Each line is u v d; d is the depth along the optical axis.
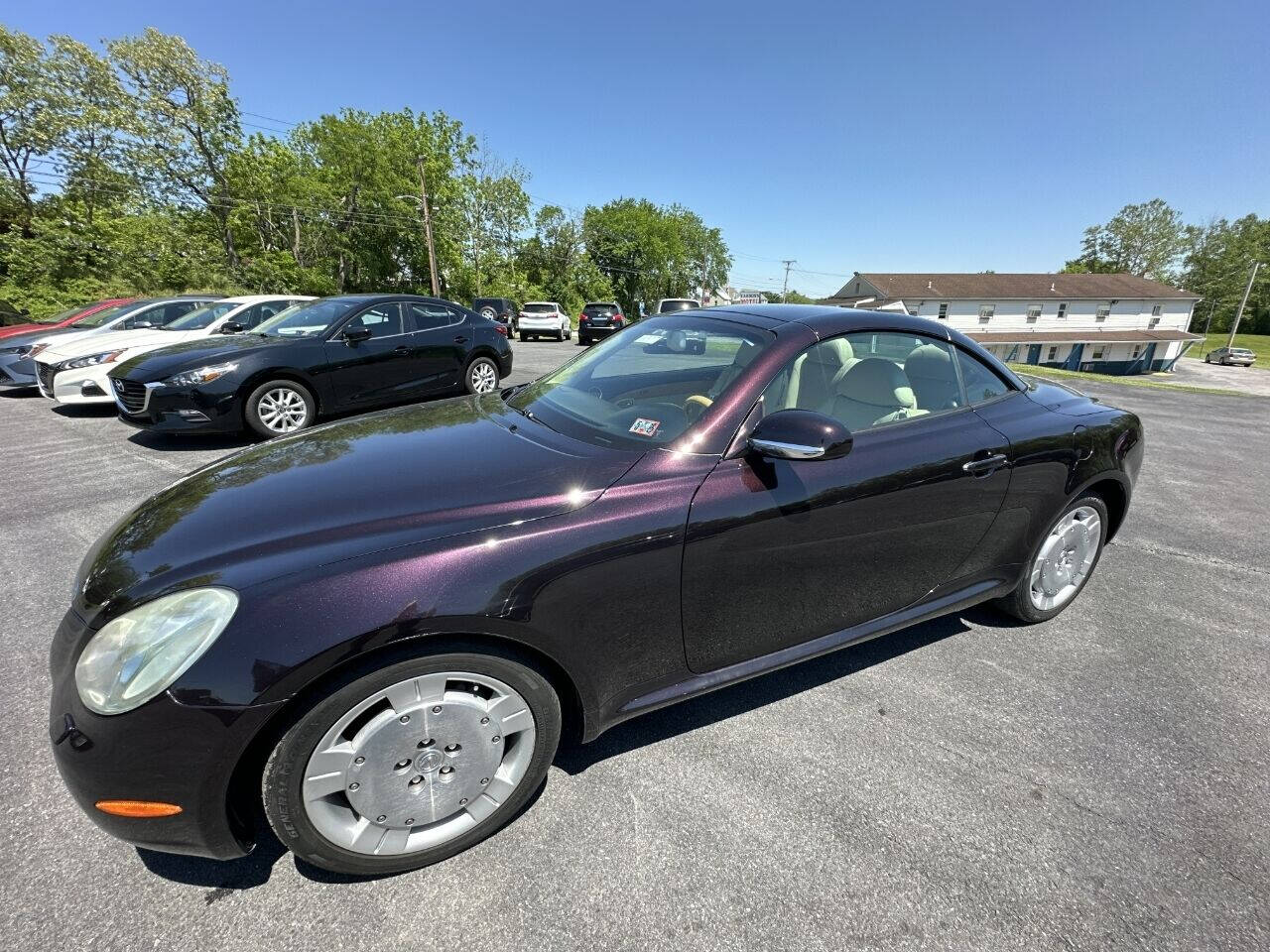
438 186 37.78
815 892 1.46
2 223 28.17
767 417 1.70
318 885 1.47
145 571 1.40
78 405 7.57
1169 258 74.62
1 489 4.37
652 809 1.70
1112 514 2.87
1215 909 1.42
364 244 36.19
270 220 33.03
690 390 2.12
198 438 5.90
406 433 2.14
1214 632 2.67
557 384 2.53
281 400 5.55
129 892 1.44
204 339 5.84
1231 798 1.76
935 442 2.13
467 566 1.39
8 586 2.97
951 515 2.17
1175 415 8.98
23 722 2.01
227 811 1.32
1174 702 2.19
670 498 1.65
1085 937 1.36
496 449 1.90
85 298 23.52
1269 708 2.16
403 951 1.32
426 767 1.46
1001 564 2.45
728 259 84.31
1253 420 8.66
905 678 2.31
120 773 1.23
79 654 1.31
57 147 28.64
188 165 31.27
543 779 1.75
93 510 3.99
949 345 2.42
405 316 6.51
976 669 2.37
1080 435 2.51
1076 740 1.99
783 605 1.91
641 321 2.84
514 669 1.50
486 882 1.48
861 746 1.95
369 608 1.29
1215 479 5.20
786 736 1.99
